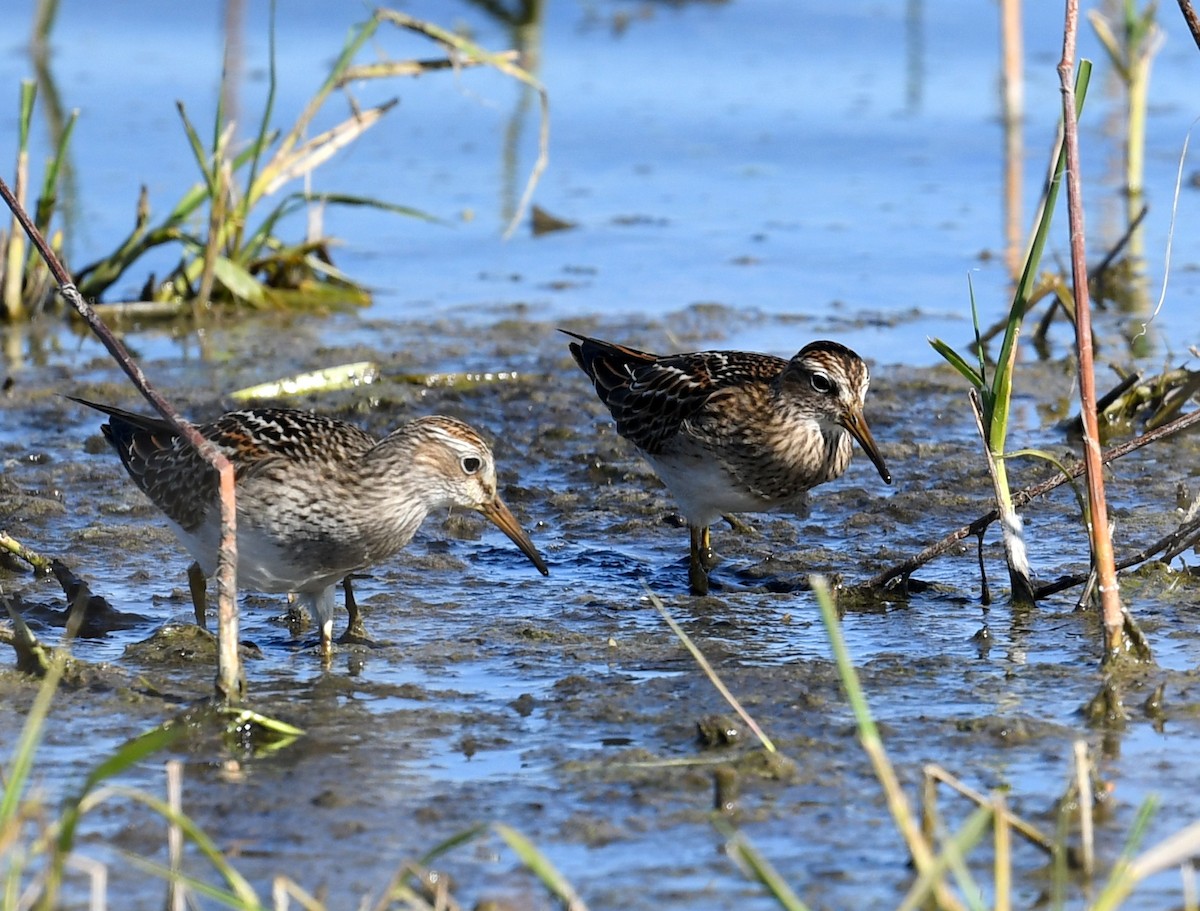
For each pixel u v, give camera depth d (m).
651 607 12.48
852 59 31.00
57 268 10.20
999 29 31.86
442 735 9.98
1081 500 11.92
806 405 13.17
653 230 23.41
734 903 7.96
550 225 23.52
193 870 8.29
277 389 17.25
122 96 27.69
